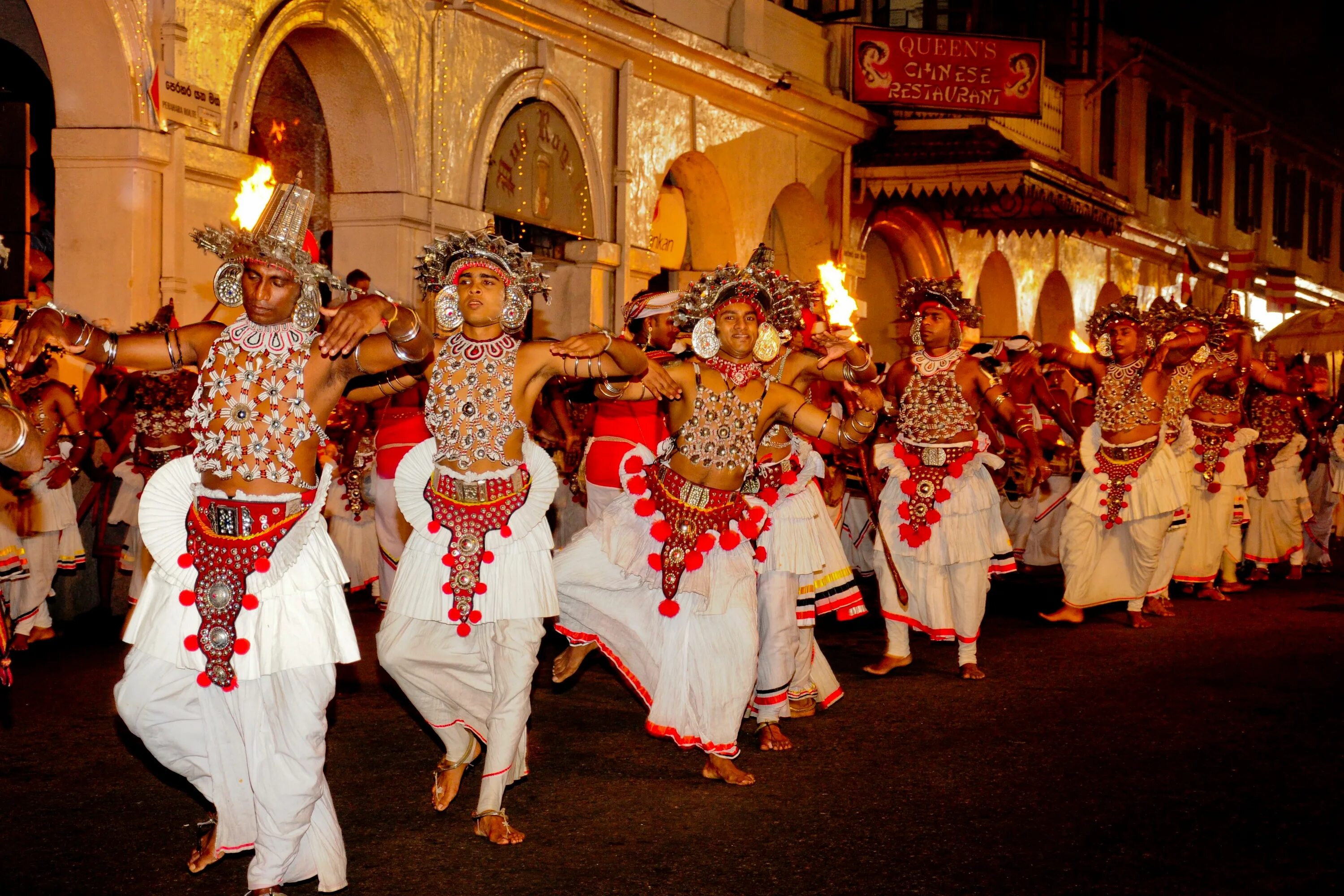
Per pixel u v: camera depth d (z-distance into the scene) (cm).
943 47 1869
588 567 582
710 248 1738
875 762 599
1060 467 1218
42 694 705
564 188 1400
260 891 416
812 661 695
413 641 501
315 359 419
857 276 1983
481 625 504
